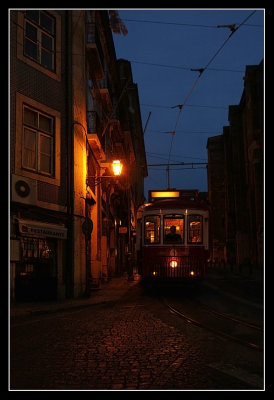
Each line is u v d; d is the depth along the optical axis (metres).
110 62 28.12
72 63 15.82
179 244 15.02
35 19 14.20
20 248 12.51
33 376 4.95
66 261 14.73
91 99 19.98
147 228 15.38
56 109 14.77
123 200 36.47
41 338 7.27
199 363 5.47
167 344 6.66
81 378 4.85
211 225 16.12
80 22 16.66
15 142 12.55
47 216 13.69
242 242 46.19
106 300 13.58
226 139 55.38
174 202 15.54
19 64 13.03
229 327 8.33
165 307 11.54
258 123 38.69
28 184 12.64
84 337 7.31
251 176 40.78
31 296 12.75
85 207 15.16
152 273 15.00
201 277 14.78
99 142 18.66
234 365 5.38
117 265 33.44
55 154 14.50
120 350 6.26
